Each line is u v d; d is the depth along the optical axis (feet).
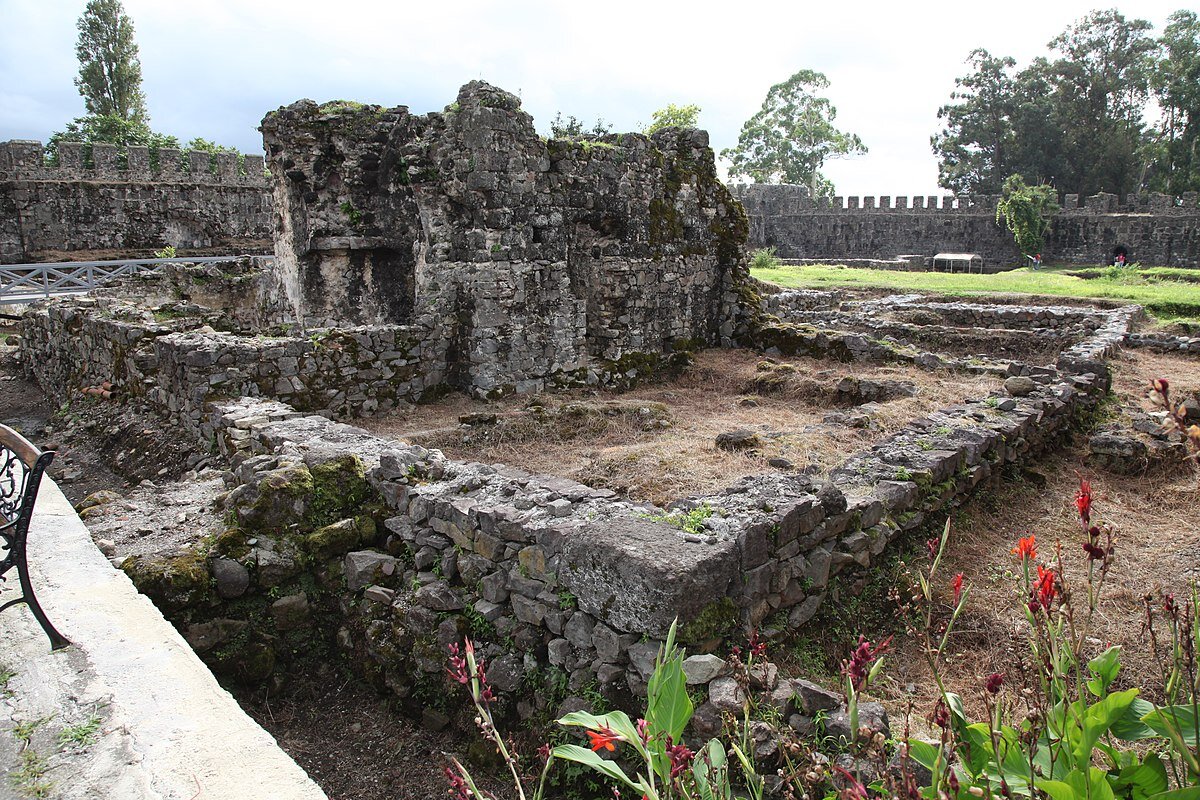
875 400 38.14
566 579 15.99
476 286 37.65
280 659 19.19
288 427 26.68
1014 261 140.36
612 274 43.80
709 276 50.88
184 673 11.90
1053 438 31.83
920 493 21.95
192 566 18.06
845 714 12.87
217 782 9.50
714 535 15.88
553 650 16.17
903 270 118.93
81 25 147.02
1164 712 8.74
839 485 21.52
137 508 22.06
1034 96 170.71
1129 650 17.24
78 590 14.32
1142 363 47.34
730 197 52.13
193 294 63.67
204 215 102.06
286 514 19.84
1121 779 8.82
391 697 18.57
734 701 13.26
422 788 16.12
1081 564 21.59
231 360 32.48
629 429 34.53
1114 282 92.89
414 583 19.01
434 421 35.17
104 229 95.20
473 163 36.81
